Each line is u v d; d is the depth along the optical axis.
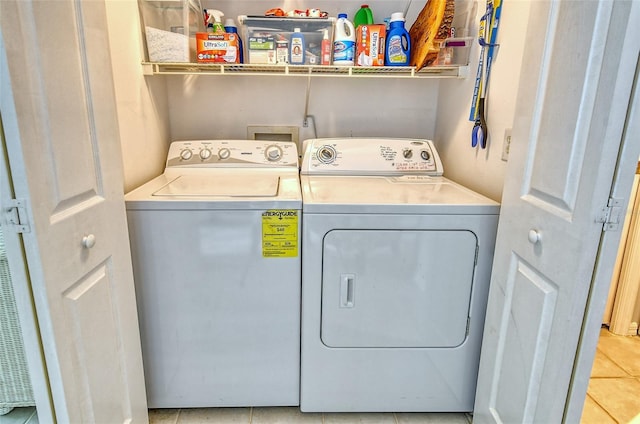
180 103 2.22
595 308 0.92
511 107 1.46
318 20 1.83
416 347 1.53
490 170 1.64
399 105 2.32
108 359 1.15
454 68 1.89
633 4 0.76
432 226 1.41
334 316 1.48
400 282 1.45
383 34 1.87
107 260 1.14
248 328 1.51
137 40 1.70
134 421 1.34
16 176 0.78
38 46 0.82
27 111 0.79
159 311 1.47
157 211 1.37
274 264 1.44
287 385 1.59
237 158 1.98
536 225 1.09
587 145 0.88
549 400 1.04
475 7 1.77
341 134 2.35
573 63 0.93
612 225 0.87
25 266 0.84
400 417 1.64
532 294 1.11
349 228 1.39
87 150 1.03
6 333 1.34
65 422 0.95
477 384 1.51
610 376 1.94
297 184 1.68
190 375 1.55
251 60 1.85
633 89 0.79
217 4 2.10
